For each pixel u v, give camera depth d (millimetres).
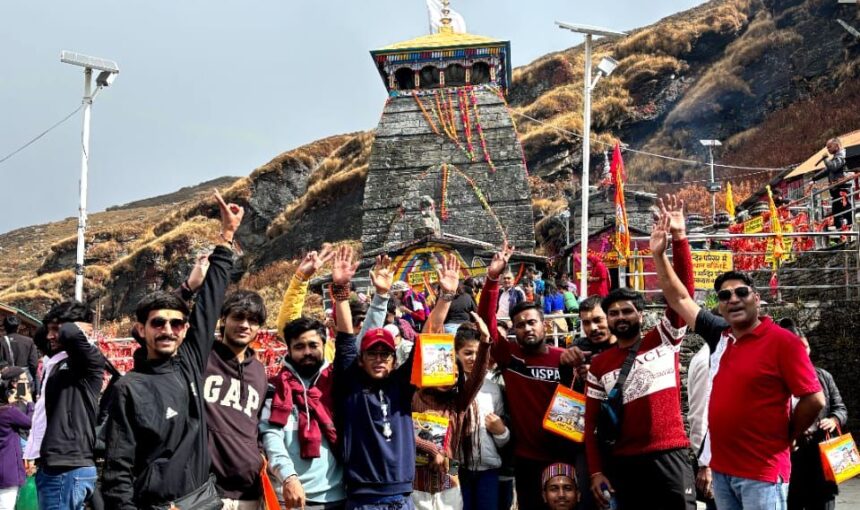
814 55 61562
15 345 13453
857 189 20297
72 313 8641
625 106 67000
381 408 7270
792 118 57188
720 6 74875
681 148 61906
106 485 5980
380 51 28703
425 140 28188
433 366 7324
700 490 8242
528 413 8484
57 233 111500
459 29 31547
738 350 6844
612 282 28578
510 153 27625
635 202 34188
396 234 27172
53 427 7797
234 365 7094
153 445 6133
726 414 6727
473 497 8492
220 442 6801
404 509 7152
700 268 16781
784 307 16312
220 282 6789
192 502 6184
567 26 20703
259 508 6957
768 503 6492
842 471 8086
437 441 8000
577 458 8305
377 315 7852
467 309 12359
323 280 23297
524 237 26531
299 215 67062
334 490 7355
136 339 6621
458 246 22969
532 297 18594
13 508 10367
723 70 65750
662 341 7785
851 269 16688
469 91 28625
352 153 72500
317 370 7543
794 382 6484
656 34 72938
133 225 82125
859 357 15648
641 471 7590
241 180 75500
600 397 7859
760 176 52500
